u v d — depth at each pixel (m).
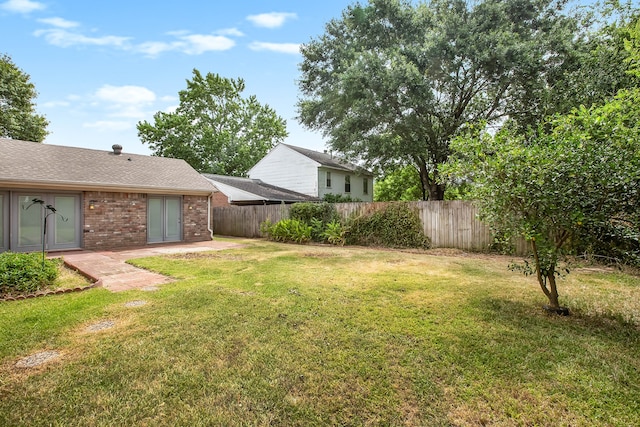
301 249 10.43
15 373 2.59
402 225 10.77
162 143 28.62
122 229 11.12
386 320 3.74
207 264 7.43
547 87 12.92
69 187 9.75
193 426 2.02
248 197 18.28
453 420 2.08
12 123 19.14
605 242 3.60
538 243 3.88
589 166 3.32
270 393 2.35
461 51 12.88
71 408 2.18
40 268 5.34
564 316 3.89
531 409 2.18
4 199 8.91
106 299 4.56
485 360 2.81
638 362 2.78
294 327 3.53
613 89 10.29
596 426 2.02
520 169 3.70
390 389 2.40
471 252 9.44
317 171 21.86
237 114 32.06
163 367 2.69
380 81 13.34
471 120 14.53
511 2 13.52
